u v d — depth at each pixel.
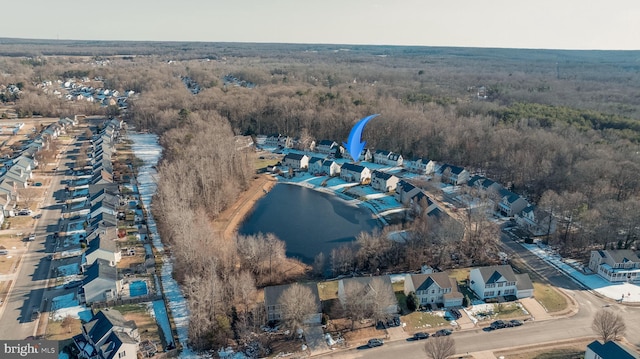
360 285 86.94
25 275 99.75
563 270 106.19
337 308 88.94
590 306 91.81
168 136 195.62
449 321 86.38
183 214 111.81
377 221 135.50
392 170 181.50
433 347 72.44
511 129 183.75
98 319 78.56
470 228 115.50
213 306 82.44
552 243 119.19
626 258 102.56
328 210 144.62
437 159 190.62
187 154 156.75
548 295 95.38
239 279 91.50
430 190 156.88
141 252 111.50
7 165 170.12
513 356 76.56
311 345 78.81
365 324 84.62
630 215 111.88
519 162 161.75
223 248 102.69
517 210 136.12
